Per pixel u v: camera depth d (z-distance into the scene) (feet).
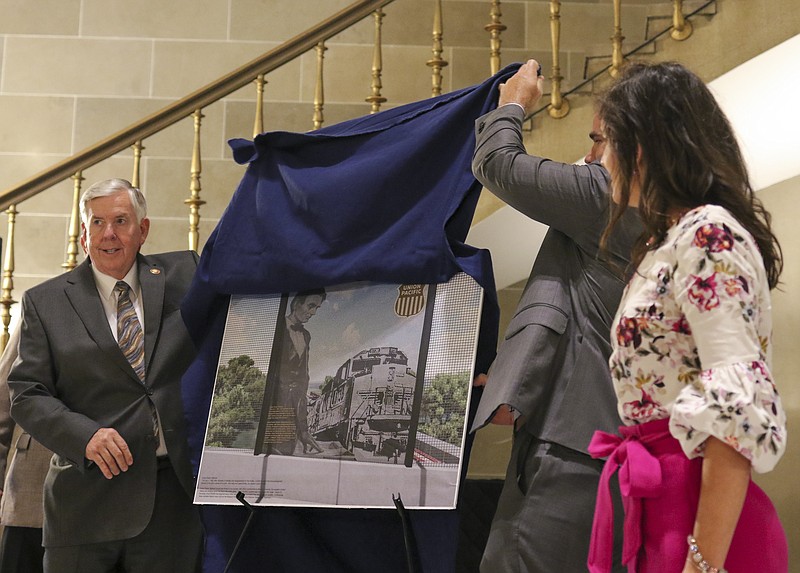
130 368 9.41
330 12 19.93
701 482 4.78
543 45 19.75
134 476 9.18
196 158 14.32
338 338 8.44
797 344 13.42
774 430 4.49
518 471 6.79
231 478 8.60
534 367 6.69
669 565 4.84
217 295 9.32
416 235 8.11
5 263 14.61
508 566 6.56
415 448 7.75
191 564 9.23
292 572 8.67
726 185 5.10
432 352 7.89
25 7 19.86
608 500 5.36
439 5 14.28
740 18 10.50
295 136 9.09
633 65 5.60
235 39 19.83
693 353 4.97
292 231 8.76
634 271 5.30
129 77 19.70
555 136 12.91
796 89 10.54
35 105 19.60
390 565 8.37
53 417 9.12
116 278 9.98
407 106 8.93
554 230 7.23
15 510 10.48
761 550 4.78
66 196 19.31
